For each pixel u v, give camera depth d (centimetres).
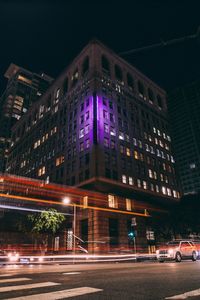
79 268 1245
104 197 4222
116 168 4597
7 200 5816
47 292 534
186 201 5609
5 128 11419
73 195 4544
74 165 4838
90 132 4684
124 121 5397
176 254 1803
